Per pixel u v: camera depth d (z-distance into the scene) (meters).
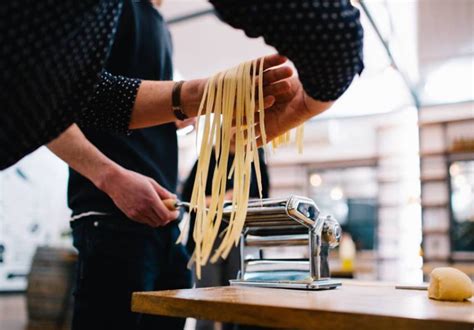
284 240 1.12
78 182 1.23
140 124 0.99
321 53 0.67
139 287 1.18
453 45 4.58
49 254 2.95
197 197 0.93
